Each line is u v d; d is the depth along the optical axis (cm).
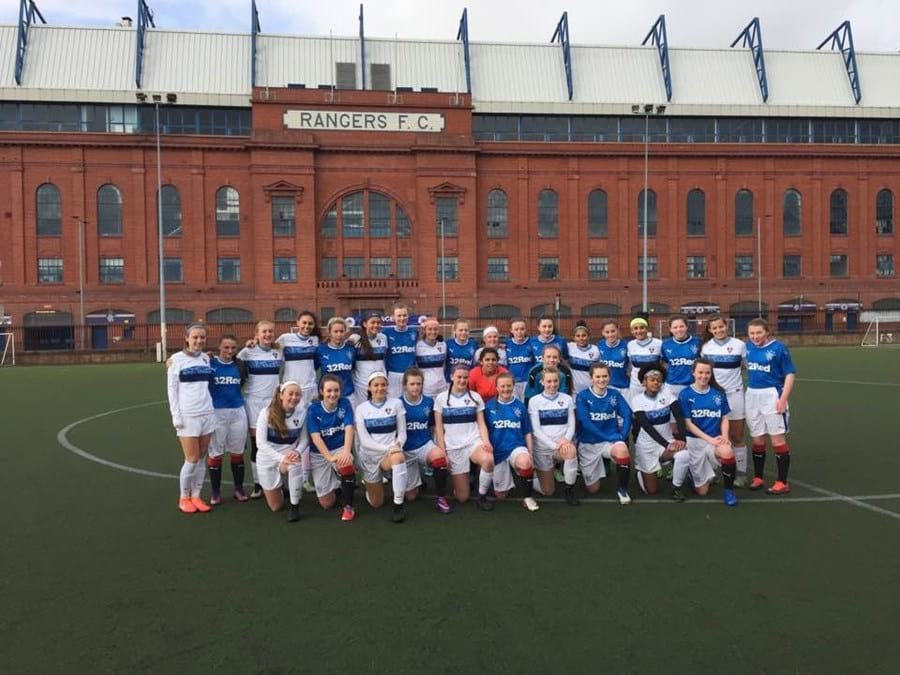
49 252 4069
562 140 4688
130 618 391
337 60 4738
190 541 537
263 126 4191
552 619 384
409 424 645
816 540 522
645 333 823
